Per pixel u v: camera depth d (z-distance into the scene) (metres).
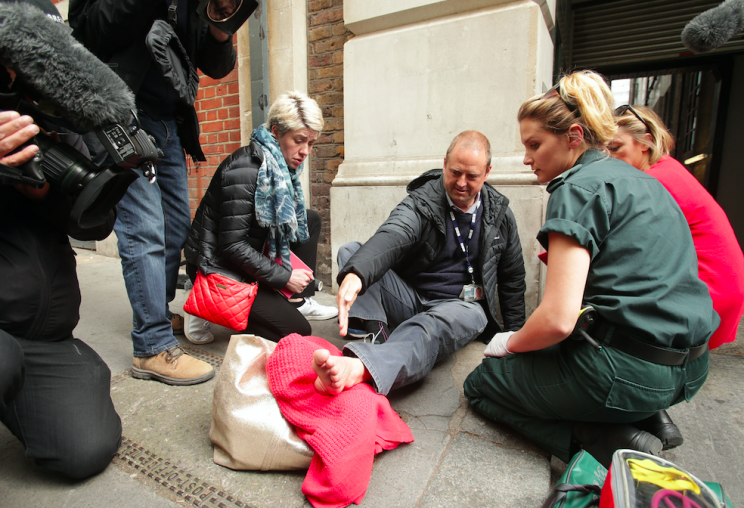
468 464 1.21
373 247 1.56
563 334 1.04
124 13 1.39
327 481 1.01
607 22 4.82
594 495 0.91
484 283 1.83
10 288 1.06
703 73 7.70
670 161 1.62
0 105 0.93
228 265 1.89
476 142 1.61
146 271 1.65
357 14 2.65
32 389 1.09
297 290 1.97
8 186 1.08
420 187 1.85
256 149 1.82
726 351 2.05
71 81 0.89
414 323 1.53
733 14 2.05
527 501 1.07
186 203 2.06
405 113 2.60
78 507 1.04
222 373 1.24
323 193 3.12
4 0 0.86
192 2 1.75
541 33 2.29
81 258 4.07
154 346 1.69
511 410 1.34
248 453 1.15
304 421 1.13
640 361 1.01
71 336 1.27
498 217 1.84
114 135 0.97
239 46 3.16
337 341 2.13
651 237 1.02
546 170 1.23
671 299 1.01
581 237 0.99
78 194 1.00
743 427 1.43
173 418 1.43
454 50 2.41
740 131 6.45
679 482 0.74
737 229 6.69
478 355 2.00
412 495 1.08
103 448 1.12
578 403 1.10
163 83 1.74
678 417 1.50
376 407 1.15
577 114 1.13
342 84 2.94
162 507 1.04
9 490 1.10
